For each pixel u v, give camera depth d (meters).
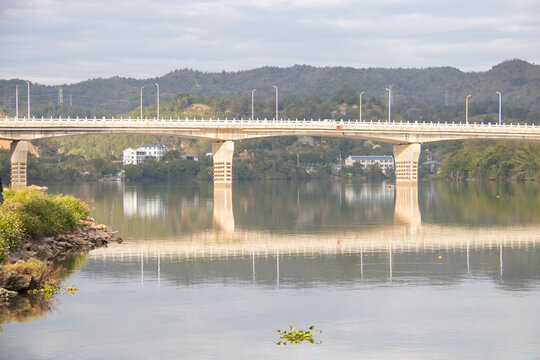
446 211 109.44
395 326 38.41
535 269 54.53
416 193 163.38
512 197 144.12
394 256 61.16
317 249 65.62
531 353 34.12
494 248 66.06
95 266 55.00
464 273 52.97
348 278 51.06
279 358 33.50
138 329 37.75
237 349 34.69
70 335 36.66
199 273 52.62
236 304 43.06
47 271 48.19
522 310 41.56
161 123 172.12
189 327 38.12
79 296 44.72
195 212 108.12
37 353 34.00
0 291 43.72
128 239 72.88
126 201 134.12
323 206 121.19
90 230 71.31
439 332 37.31
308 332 37.19
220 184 185.50
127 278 50.47
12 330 37.44
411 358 33.50
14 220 54.84
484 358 33.50
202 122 177.00
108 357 33.53
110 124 166.75
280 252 63.62
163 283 48.88
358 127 187.38
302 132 184.25
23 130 161.38
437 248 66.19
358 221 93.50
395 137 194.38
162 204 125.75
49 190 179.50
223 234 78.06
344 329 37.88
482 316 40.34
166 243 69.75
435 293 46.06
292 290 46.91
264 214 104.56
